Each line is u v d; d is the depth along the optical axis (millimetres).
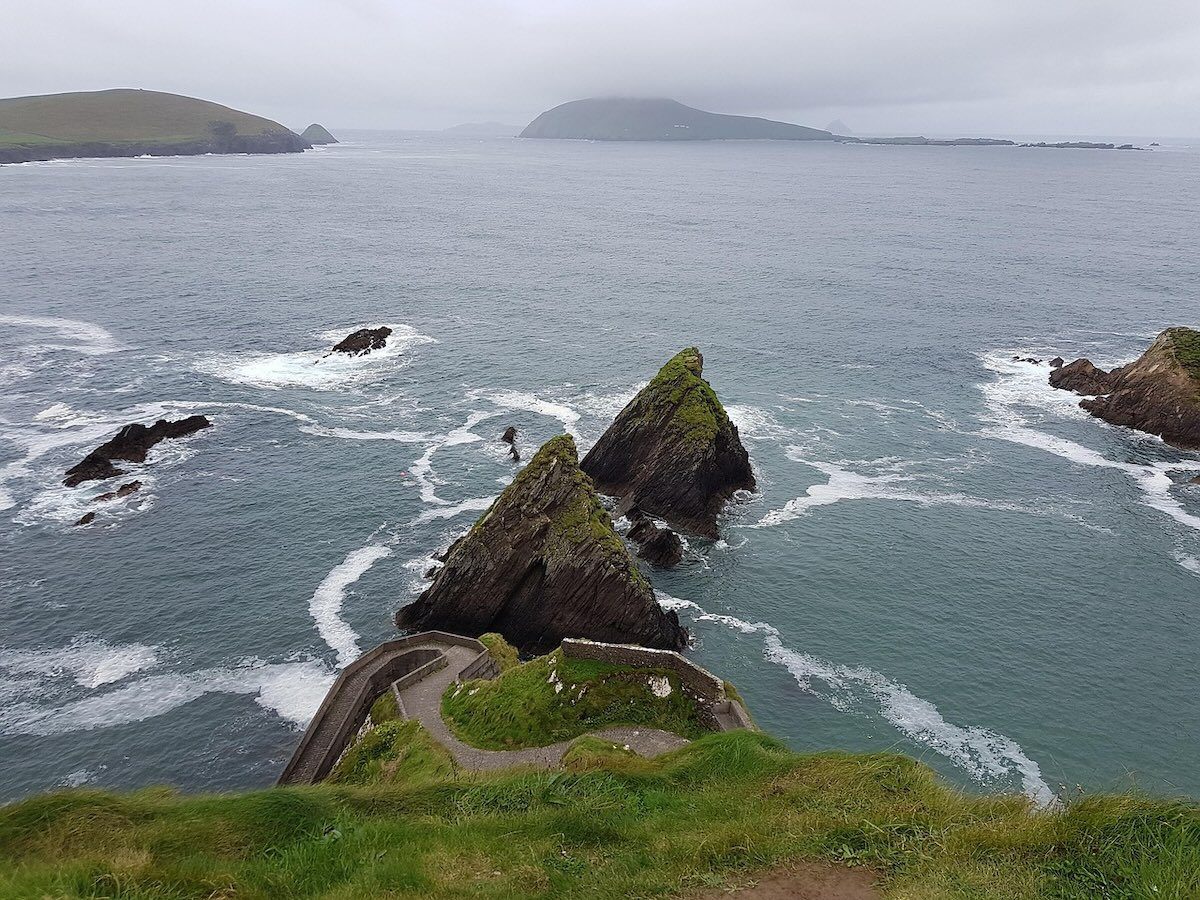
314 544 54781
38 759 36562
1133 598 49188
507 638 49531
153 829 16078
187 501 59062
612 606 46938
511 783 19578
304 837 15984
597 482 65500
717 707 30844
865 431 74125
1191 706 40500
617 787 19344
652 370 89375
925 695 41625
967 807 16047
